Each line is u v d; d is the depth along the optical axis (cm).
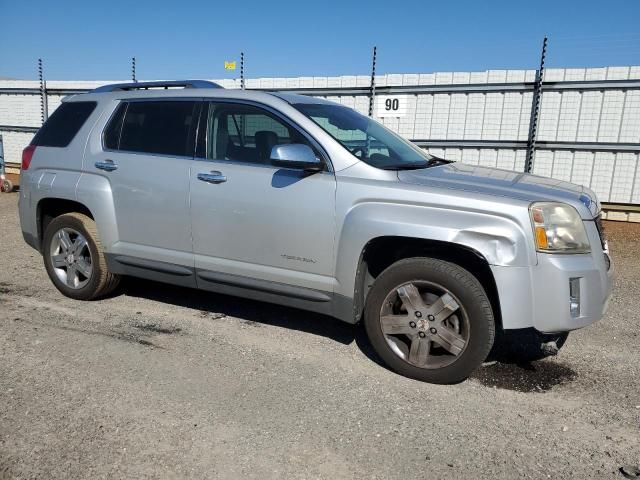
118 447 288
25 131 1559
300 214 393
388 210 366
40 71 1492
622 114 974
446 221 351
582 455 294
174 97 462
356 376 380
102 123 492
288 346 429
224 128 434
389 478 271
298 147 382
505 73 1042
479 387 369
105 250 486
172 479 264
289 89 1232
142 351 409
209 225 430
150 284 578
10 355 394
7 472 265
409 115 1135
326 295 396
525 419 329
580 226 352
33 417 313
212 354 408
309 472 273
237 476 268
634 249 820
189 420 316
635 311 532
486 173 423
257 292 423
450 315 360
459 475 274
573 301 346
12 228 861
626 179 994
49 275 530
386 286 374
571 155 1023
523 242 338
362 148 417
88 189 484
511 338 454
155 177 451
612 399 356
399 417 327
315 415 326
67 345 415
